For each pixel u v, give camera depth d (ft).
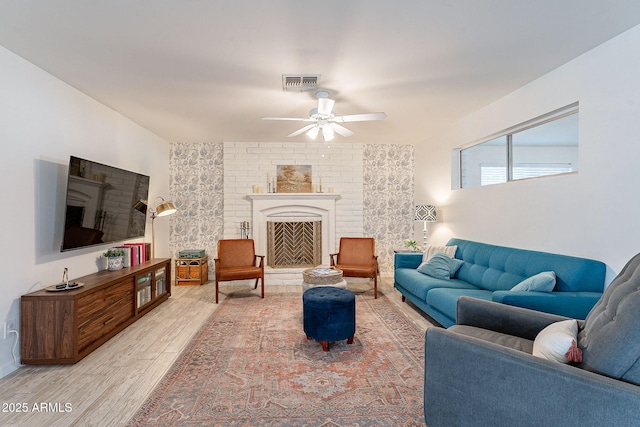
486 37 7.54
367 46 7.93
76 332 8.41
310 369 8.11
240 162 18.72
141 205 13.80
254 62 8.71
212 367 8.22
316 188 19.20
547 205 9.68
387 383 7.46
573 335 4.98
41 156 9.05
